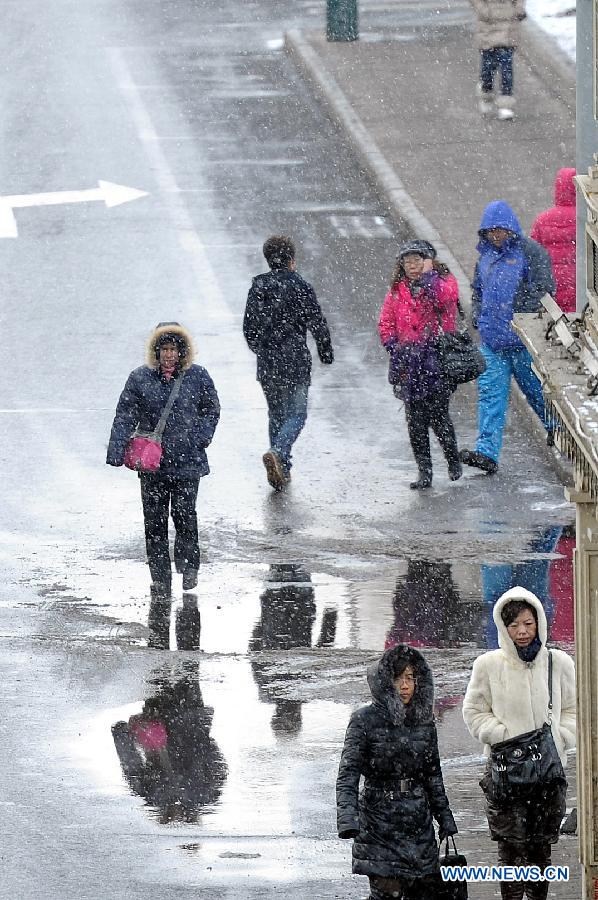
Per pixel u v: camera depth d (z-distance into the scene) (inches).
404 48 3976.4
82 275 2834.6
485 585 1761.8
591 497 1052.5
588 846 1112.8
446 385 2021.4
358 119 3526.1
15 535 1932.8
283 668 1571.1
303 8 4471.0
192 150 3489.2
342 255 2893.7
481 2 3467.0
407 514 1973.4
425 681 1049.5
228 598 1745.8
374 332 2591.0
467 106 3570.4
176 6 4542.3
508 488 2050.9
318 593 1753.2
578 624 1097.4
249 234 3024.1
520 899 1123.9
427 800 1056.8
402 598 1734.7
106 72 4018.2
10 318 2650.1
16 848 1239.5
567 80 3654.0
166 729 1445.6
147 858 1219.9
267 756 1387.8
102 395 2364.7
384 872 1045.8
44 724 1459.2
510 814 1111.0
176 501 1758.1
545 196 3034.0
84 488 2071.9
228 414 2293.3
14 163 3425.2
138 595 1759.4
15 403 2336.4
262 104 3757.4
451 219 2955.2
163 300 2721.5
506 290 2041.1
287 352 2058.3
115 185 3297.2
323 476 2098.9
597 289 1084.5
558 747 1117.7
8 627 1676.9
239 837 1251.2
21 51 4190.5
